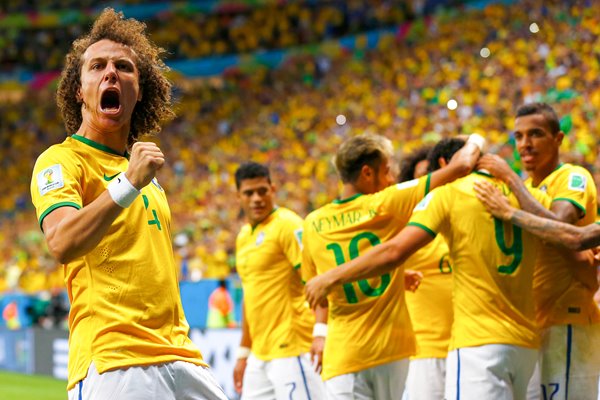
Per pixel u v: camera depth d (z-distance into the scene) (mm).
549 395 5137
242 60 33531
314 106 28875
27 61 36281
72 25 36125
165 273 3832
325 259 5488
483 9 27297
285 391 6668
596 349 5191
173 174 28953
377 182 5488
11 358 18047
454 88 24062
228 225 22609
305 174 24594
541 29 23547
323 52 31719
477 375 4641
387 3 31344
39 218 3553
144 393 3660
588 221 5242
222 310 12289
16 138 34094
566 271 5109
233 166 27469
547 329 5148
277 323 6742
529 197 4773
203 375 3891
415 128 23078
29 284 22734
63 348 16141
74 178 3660
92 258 3678
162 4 35906
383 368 5254
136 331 3689
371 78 28359
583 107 18453
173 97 4391
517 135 5453
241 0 35000
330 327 5434
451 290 5945
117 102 3840
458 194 4785
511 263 4691
